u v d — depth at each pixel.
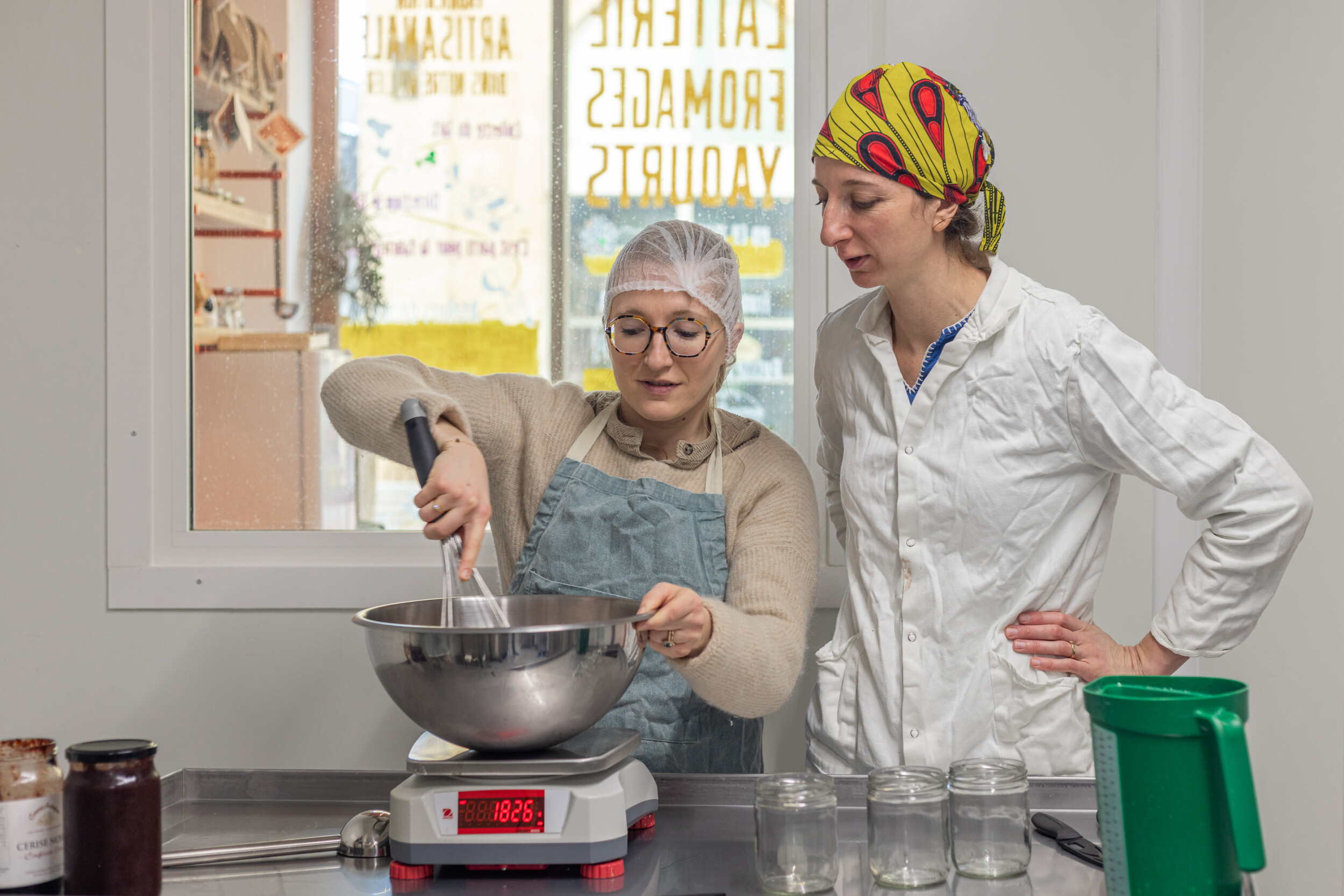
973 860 0.88
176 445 1.75
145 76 1.73
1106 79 1.69
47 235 1.74
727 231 1.77
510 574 1.36
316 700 1.74
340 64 1.76
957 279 1.18
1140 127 1.69
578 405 1.38
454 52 1.76
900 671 1.20
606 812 0.87
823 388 1.39
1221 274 1.67
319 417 1.78
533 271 1.78
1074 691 1.20
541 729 0.86
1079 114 1.70
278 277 1.77
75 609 1.74
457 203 1.77
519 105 1.77
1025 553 1.17
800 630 1.14
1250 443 1.12
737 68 1.76
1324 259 1.57
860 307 1.33
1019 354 1.14
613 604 0.98
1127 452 1.13
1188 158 1.69
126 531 1.74
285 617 1.74
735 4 1.75
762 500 1.29
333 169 1.77
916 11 1.71
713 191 1.77
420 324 1.78
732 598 1.20
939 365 1.17
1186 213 1.69
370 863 0.93
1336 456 1.56
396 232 1.78
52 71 1.73
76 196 1.74
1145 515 1.68
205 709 1.74
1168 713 0.65
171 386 1.75
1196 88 1.68
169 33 1.74
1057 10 1.69
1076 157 1.70
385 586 1.73
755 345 1.77
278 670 1.74
